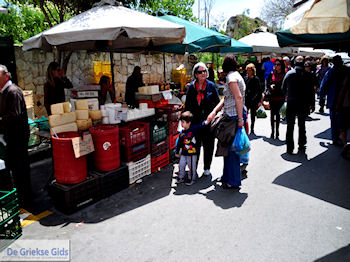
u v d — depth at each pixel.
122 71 10.05
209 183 4.64
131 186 4.59
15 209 3.23
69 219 3.64
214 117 4.55
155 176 4.98
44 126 6.21
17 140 3.86
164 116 5.49
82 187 3.85
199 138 4.59
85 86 5.26
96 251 2.97
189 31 6.64
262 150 6.20
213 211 3.72
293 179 4.66
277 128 7.05
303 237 3.10
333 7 3.85
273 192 4.21
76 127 4.18
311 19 4.15
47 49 4.64
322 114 10.04
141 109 4.90
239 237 3.13
